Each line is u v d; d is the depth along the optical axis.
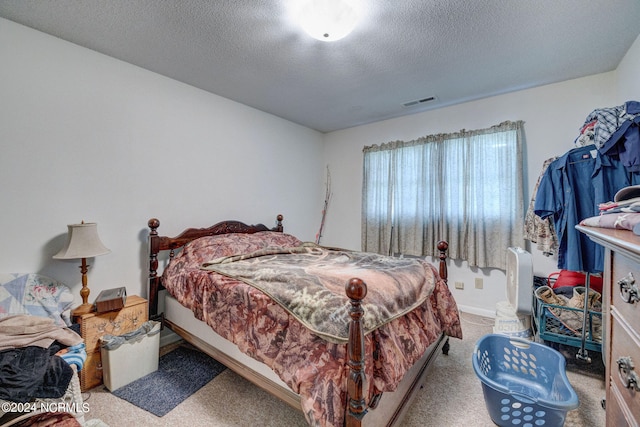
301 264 2.08
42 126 1.89
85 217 2.08
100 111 2.15
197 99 2.77
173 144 2.59
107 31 1.88
